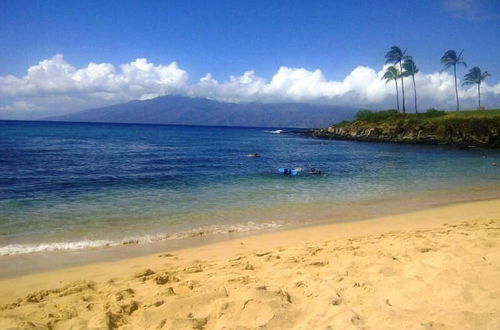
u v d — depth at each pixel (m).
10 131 82.62
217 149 47.53
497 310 3.89
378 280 5.25
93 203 13.92
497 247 6.73
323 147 54.28
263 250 8.45
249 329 3.91
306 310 4.36
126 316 4.54
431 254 6.54
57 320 4.45
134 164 27.86
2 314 4.74
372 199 15.59
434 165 30.20
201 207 13.58
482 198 16.17
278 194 16.44
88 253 8.40
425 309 4.12
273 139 79.69
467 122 57.91
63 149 40.00
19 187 17.00
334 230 10.60
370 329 3.70
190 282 5.71
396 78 77.38
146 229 10.54
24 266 7.46
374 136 69.06
